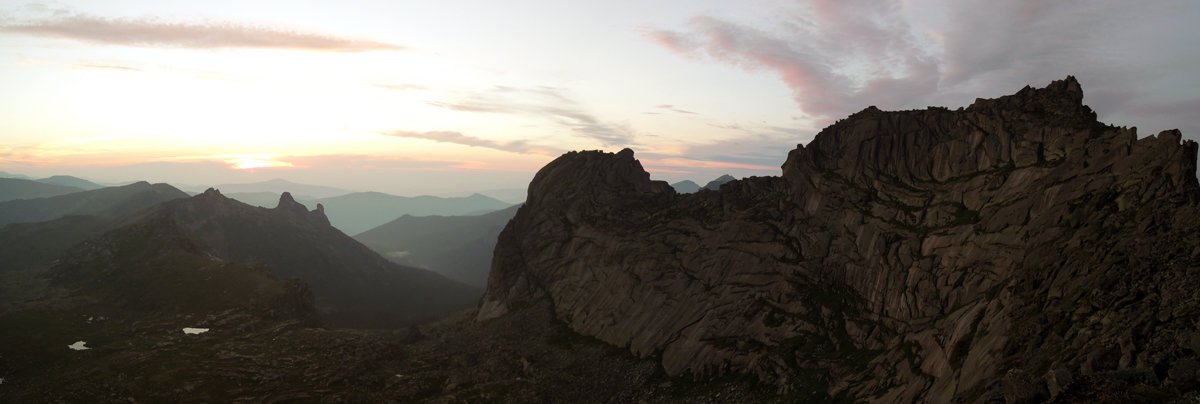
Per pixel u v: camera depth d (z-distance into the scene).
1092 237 82.44
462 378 145.62
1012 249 94.56
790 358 115.94
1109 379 52.97
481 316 196.25
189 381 146.50
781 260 139.12
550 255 194.38
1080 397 51.69
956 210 115.50
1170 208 77.50
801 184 149.75
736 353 125.38
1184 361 50.81
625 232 178.12
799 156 154.12
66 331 199.25
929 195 123.44
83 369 160.12
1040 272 81.94
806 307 126.44
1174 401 47.78
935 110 137.88
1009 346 69.69
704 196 178.25
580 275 181.75
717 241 155.25
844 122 152.00
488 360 156.00
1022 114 120.88
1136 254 71.88
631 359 144.88
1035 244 91.00
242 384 147.25
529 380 141.50
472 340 177.38
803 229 141.25
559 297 182.62
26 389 147.50
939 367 81.75
